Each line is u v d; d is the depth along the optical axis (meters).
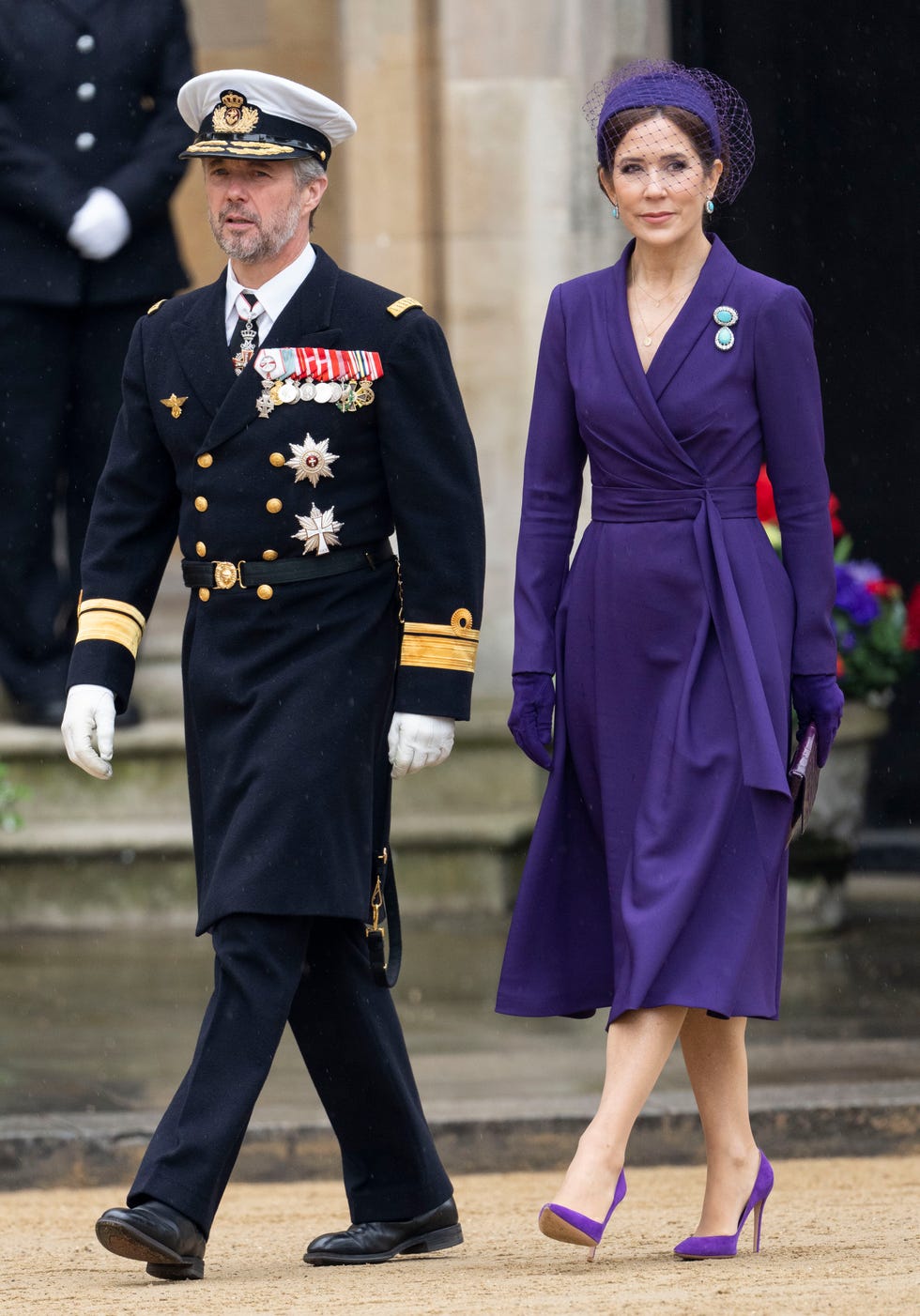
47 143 36.22
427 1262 17.05
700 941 15.85
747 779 15.88
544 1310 13.91
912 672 43.56
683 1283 15.02
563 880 16.80
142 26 36.59
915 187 41.94
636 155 16.23
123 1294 15.45
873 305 42.44
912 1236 17.75
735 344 16.28
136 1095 25.28
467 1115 24.27
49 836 36.59
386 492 17.14
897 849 43.50
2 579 37.50
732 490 16.39
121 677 17.58
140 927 36.66
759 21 41.34
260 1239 19.39
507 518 39.47
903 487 42.94
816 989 31.80
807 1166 23.94
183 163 36.62
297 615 16.78
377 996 17.14
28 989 31.73
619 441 16.39
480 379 39.31
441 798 38.34
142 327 17.56
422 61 39.19
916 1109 24.80
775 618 16.36
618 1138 15.56
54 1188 23.39
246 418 16.80
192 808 17.28
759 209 41.84
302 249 17.12
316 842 16.39
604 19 38.88
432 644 16.92
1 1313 14.80
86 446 37.06
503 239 39.19
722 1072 16.81
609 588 16.41
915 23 41.59
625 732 16.36
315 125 16.92
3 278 36.19
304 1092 25.70
